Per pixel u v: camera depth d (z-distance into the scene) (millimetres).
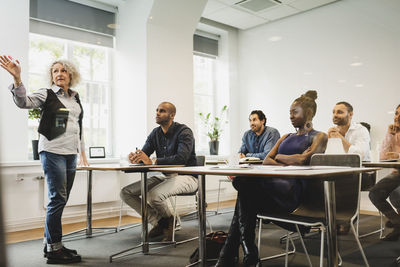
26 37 3793
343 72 4973
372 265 2109
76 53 4543
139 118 4387
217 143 5887
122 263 2330
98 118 4691
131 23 4559
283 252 2494
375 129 4621
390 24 4504
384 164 2129
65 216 3916
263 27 5996
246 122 6211
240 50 6277
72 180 2537
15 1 3736
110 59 4840
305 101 2193
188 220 3939
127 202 3115
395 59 4457
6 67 2158
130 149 4516
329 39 5141
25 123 3688
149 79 4332
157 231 3064
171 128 3104
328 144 2104
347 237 2746
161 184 2898
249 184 1891
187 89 4719
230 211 4605
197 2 4586
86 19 4523
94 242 2945
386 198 2781
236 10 5406
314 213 1939
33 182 3654
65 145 2426
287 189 1901
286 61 5664
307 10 5402
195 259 2277
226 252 1985
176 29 4625
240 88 6270
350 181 1768
